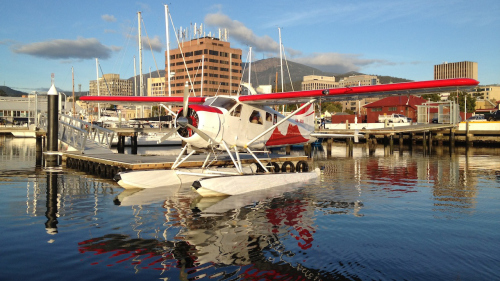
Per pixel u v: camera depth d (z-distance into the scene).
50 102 15.82
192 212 7.35
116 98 12.38
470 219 6.86
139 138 30.77
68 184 10.92
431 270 4.43
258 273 4.31
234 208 7.75
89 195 9.15
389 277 4.22
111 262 4.60
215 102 10.41
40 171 14.06
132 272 4.30
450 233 5.96
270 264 4.59
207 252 4.99
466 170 14.80
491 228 6.27
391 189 10.24
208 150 10.15
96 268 4.41
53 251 4.98
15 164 16.33
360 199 8.79
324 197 9.05
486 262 4.70
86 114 42.25
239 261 4.68
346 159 20.28
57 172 13.77
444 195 9.32
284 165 13.35
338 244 5.37
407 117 40.06
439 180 12.02
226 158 13.69
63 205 7.91
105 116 45.22
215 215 7.11
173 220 6.69
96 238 5.55
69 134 18.20
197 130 9.21
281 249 5.13
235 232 5.95
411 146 28.77
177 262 4.63
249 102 10.84
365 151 27.05
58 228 6.08
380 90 9.07
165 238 5.59
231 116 10.32
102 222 6.49
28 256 4.79
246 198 8.90
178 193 9.52
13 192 9.48
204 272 4.32
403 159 20.05
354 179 12.28
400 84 8.80
